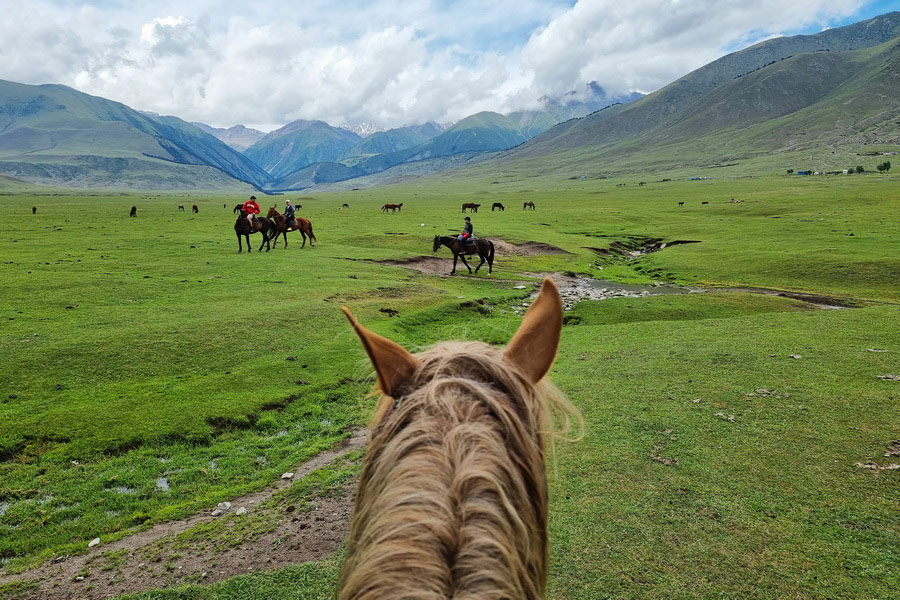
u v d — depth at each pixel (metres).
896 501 6.74
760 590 5.30
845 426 8.94
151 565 6.92
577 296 29.19
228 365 14.98
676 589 5.38
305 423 12.13
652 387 11.62
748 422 9.37
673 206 93.94
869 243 41.22
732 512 6.70
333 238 47.91
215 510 8.55
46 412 11.86
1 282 23.41
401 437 1.26
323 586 6.00
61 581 6.75
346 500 8.31
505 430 1.28
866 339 14.52
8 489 9.35
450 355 1.53
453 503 1.05
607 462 8.16
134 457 10.52
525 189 199.75
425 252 42.03
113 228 52.88
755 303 24.53
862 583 5.34
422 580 0.88
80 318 18.23
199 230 52.47
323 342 17.02
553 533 6.40
